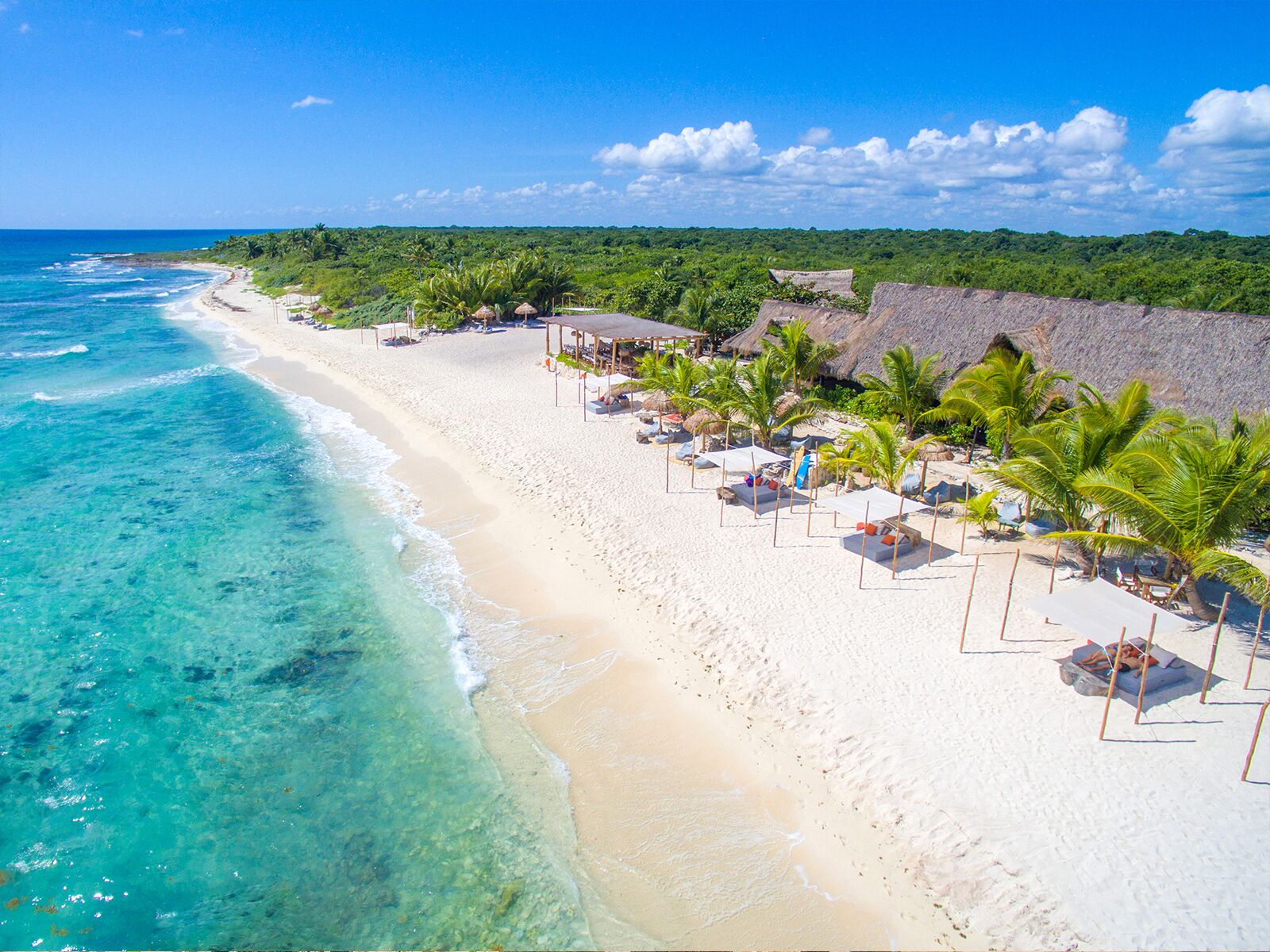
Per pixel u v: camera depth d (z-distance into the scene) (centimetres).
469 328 5094
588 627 1566
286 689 1419
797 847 1044
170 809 1149
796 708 1270
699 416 2394
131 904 999
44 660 1509
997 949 887
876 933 922
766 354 2644
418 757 1247
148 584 1795
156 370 4284
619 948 926
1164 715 1188
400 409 3238
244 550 1967
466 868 1044
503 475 2370
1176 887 917
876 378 2594
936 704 1241
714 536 1867
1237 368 2055
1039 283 5150
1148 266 5531
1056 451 1589
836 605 1534
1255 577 1236
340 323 5603
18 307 7175
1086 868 948
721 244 11144
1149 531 1380
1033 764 1105
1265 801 1022
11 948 938
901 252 9700
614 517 2000
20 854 1073
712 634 1477
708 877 1012
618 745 1248
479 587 1755
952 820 1031
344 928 962
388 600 1719
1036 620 1456
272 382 3931
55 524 2123
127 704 1381
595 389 3309
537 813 1128
